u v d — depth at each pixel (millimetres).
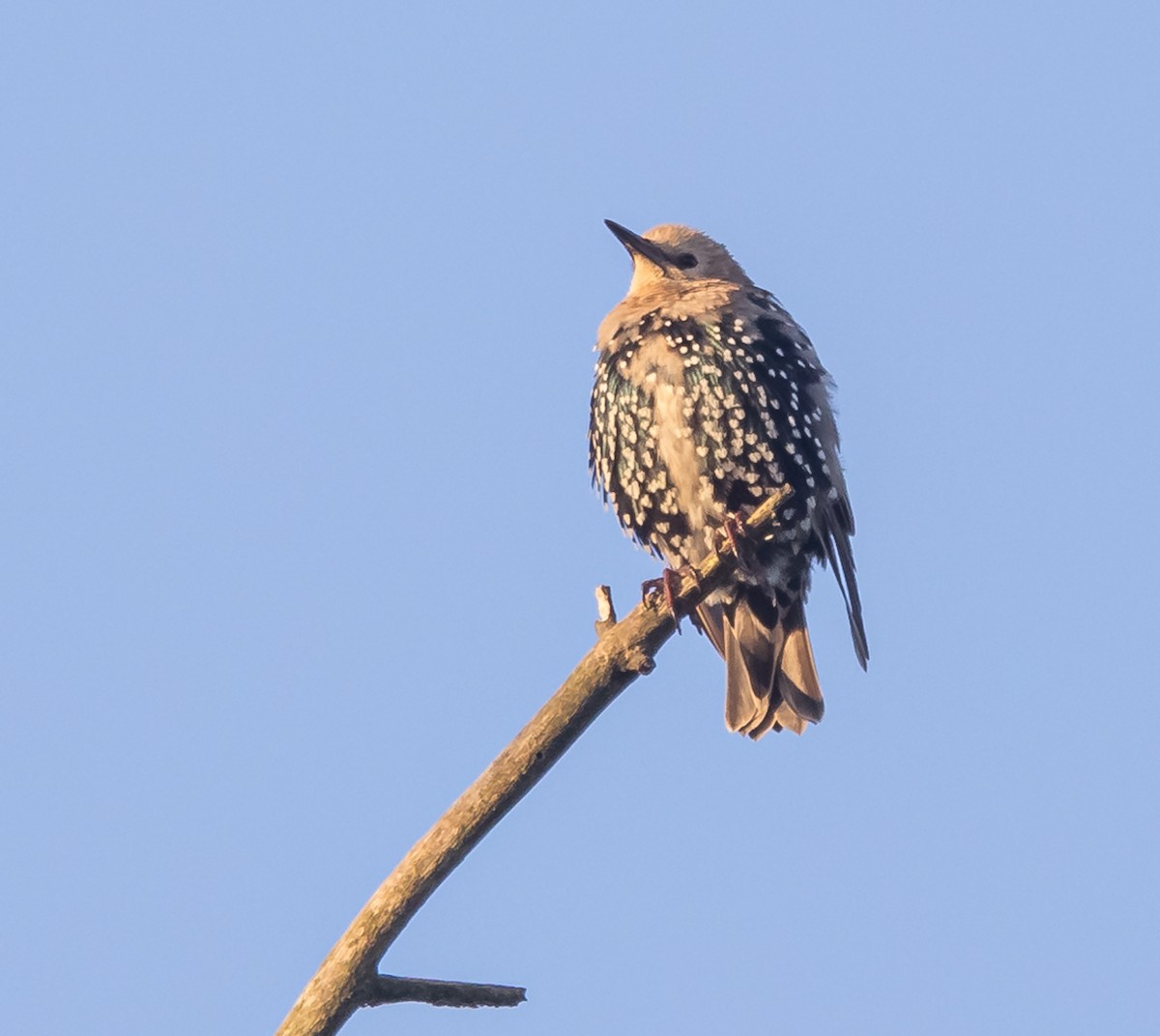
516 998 7484
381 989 7320
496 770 7711
